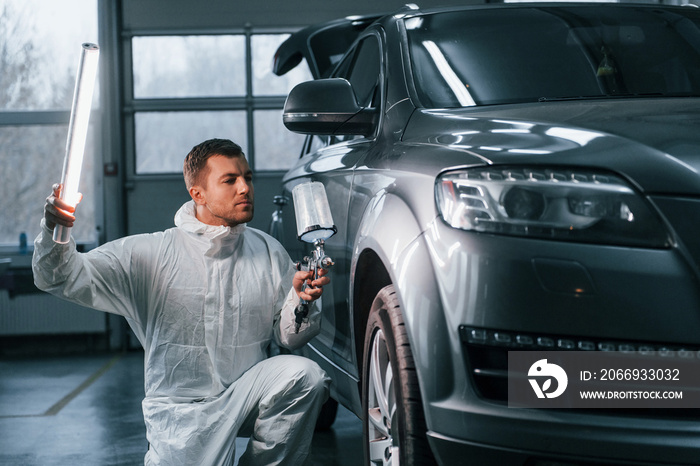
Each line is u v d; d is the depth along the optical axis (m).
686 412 1.35
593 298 1.34
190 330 2.00
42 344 7.13
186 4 7.14
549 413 1.36
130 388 4.82
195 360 2.00
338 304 2.24
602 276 1.34
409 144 1.80
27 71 7.16
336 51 3.41
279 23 7.16
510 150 1.48
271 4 7.15
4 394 4.76
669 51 2.18
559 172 1.41
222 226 2.00
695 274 1.33
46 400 4.47
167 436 1.96
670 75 2.10
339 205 2.19
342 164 2.25
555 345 1.36
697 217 1.34
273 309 2.08
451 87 2.00
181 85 7.18
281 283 2.09
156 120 7.19
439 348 1.43
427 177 1.56
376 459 1.81
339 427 3.41
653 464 1.32
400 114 1.96
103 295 1.97
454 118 1.78
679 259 1.33
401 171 1.71
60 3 7.15
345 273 2.13
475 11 2.34
